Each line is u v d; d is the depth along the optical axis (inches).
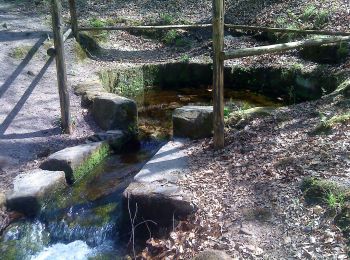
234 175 104.2
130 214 98.6
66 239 101.3
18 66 172.7
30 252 96.0
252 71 185.0
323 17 193.6
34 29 200.5
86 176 122.1
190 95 185.8
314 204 90.6
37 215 106.3
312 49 181.6
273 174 101.9
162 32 219.5
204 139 125.6
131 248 94.6
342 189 91.6
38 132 137.2
